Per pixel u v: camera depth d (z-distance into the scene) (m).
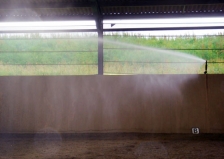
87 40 9.70
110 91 8.48
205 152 6.29
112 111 8.42
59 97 8.55
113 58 9.55
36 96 8.59
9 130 8.52
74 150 6.62
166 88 8.38
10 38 9.79
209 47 9.41
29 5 8.55
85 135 8.35
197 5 8.35
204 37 9.45
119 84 8.50
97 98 8.48
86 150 6.59
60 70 9.70
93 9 8.27
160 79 8.41
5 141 7.78
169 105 8.32
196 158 5.78
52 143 7.48
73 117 8.45
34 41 9.77
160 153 6.22
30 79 8.65
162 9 8.62
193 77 8.34
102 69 8.73
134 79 8.48
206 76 8.31
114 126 8.37
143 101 8.40
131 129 8.34
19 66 9.75
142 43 9.55
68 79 8.59
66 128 8.42
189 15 8.67
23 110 8.56
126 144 7.24
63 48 9.73
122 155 6.07
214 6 8.39
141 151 6.43
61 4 8.46
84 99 8.50
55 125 8.45
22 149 6.79
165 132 8.26
